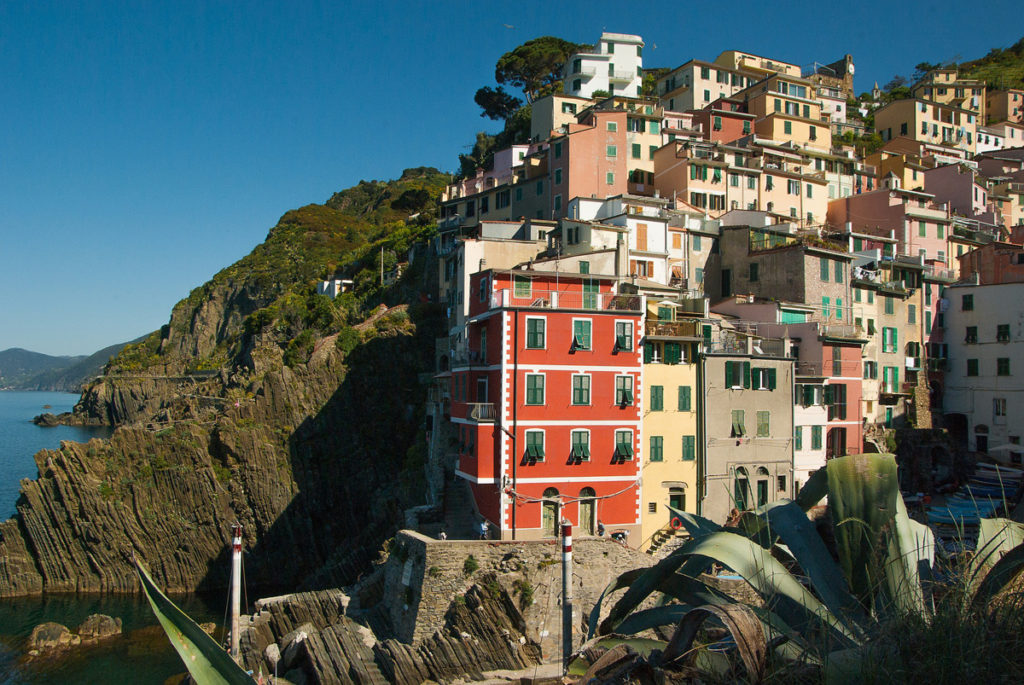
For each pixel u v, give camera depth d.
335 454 86.38
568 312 49.56
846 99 140.75
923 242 89.12
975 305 74.56
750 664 9.41
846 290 68.19
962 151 123.94
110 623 62.22
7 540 77.12
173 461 82.00
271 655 47.12
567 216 76.06
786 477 56.06
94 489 78.25
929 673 8.91
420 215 137.75
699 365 53.66
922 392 72.94
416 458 73.56
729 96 118.81
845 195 102.94
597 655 12.34
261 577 81.12
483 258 65.12
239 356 129.62
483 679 40.38
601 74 124.44
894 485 11.51
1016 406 70.38
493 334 50.00
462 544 44.56
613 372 50.44
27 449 168.75
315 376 88.62
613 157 87.69
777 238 72.38
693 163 86.38
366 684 41.22
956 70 159.62
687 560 12.52
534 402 48.50
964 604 9.83
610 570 45.41
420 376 84.19
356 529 83.69
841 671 9.12
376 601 51.97
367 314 104.38
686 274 71.94
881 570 11.05
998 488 64.06
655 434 52.00
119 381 183.88
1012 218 112.06
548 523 48.47
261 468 83.00
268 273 179.75
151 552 78.75
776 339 58.16
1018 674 8.77
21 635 62.66
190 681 50.69
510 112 141.25
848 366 61.00
